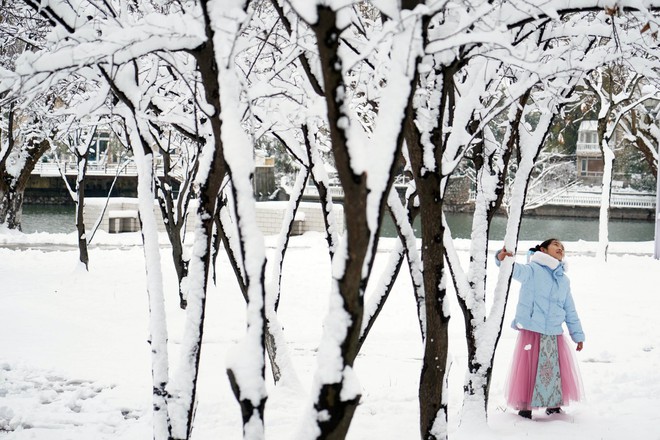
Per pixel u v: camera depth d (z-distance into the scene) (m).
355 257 3.11
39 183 52.19
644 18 4.91
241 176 3.43
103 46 4.11
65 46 4.55
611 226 48.53
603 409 7.50
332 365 3.18
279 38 7.29
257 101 6.46
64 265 18.97
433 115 4.79
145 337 11.22
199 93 5.45
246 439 3.36
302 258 21.97
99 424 6.96
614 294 16.39
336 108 3.04
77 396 7.96
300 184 8.16
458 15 5.29
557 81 6.48
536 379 7.05
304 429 3.21
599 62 5.73
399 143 3.22
